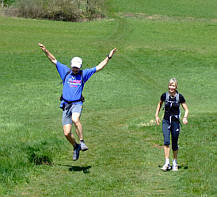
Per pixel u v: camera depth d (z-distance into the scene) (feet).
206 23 367.04
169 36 314.96
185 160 44.65
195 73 215.72
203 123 75.20
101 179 37.24
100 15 382.83
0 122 90.07
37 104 139.03
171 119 40.19
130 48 268.21
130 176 38.27
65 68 40.32
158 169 40.93
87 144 58.85
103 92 166.20
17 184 35.78
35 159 43.60
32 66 215.31
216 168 39.81
